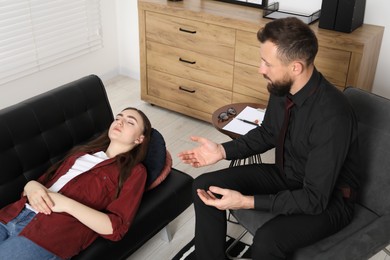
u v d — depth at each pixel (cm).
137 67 424
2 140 202
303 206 175
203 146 210
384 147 193
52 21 357
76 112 232
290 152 195
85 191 203
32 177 214
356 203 202
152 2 335
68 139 228
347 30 282
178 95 357
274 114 204
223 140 336
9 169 204
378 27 296
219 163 308
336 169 174
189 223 258
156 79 362
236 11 321
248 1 329
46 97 223
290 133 191
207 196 183
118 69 435
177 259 231
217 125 240
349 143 175
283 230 174
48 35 358
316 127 177
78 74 396
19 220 193
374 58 298
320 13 287
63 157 226
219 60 324
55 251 184
